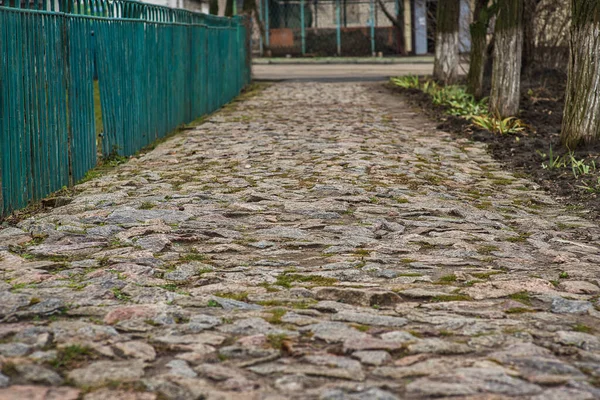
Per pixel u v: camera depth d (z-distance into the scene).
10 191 8.61
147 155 12.67
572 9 12.56
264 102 21.70
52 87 9.74
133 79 13.21
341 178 10.33
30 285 5.86
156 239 7.19
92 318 5.17
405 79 25.80
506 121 15.13
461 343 4.80
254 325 5.07
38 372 4.27
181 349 4.67
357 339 4.82
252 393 4.09
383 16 45.09
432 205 8.97
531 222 8.33
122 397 4.00
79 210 8.58
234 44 23.86
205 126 16.34
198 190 9.62
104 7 11.84
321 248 7.15
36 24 9.27
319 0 45.16
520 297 5.79
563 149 12.62
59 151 9.95
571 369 4.42
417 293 5.79
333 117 17.59
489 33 24.34
